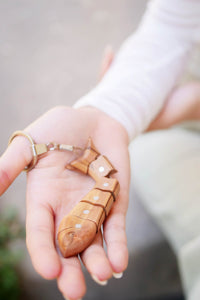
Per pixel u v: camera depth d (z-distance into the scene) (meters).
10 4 0.91
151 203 0.57
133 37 0.55
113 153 0.40
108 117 0.43
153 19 0.54
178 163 0.57
